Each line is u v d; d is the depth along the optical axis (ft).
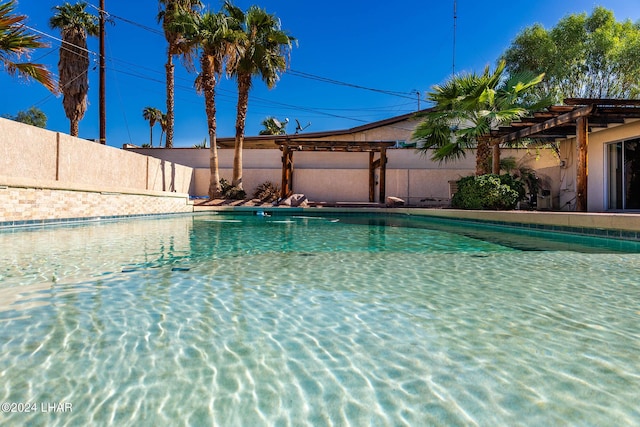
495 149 37.70
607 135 31.01
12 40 22.62
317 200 55.06
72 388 4.96
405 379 5.30
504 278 11.48
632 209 28.94
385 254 15.98
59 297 9.07
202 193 55.93
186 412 4.48
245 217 40.40
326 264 13.69
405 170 53.88
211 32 46.80
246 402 4.71
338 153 57.00
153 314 7.93
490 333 6.98
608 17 43.45
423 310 8.34
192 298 9.16
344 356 6.03
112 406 4.57
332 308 8.47
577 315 7.98
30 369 5.45
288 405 4.65
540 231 23.84
